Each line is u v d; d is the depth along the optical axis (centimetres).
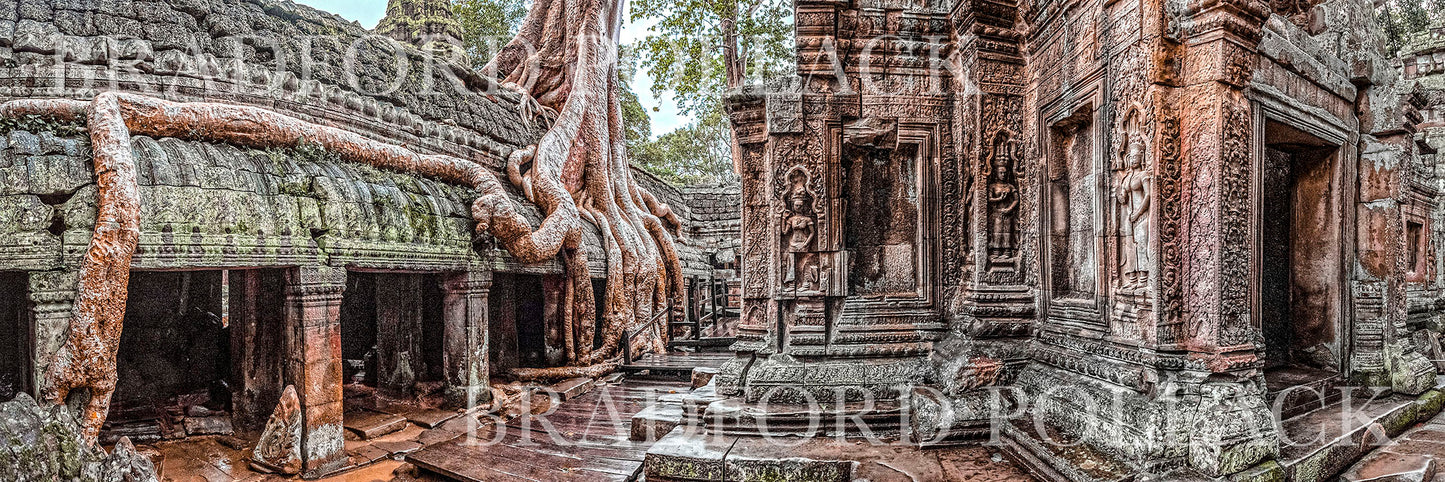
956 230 626
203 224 640
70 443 550
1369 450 498
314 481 699
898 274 643
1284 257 635
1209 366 427
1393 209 598
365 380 1138
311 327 730
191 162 667
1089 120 535
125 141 616
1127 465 418
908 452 505
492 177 1070
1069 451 447
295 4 961
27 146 581
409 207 898
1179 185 445
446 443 775
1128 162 462
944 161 628
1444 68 1155
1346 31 621
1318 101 556
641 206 1659
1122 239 478
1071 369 513
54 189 575
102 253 566
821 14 631
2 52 662
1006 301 597
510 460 700
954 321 616
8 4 684
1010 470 465
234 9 838
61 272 568
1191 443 409
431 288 1142
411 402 1003
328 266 751
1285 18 547
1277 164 641
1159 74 440
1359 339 605
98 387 574
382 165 925
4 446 516
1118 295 479
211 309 940
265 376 819
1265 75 479
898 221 647
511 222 1028
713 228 2362
